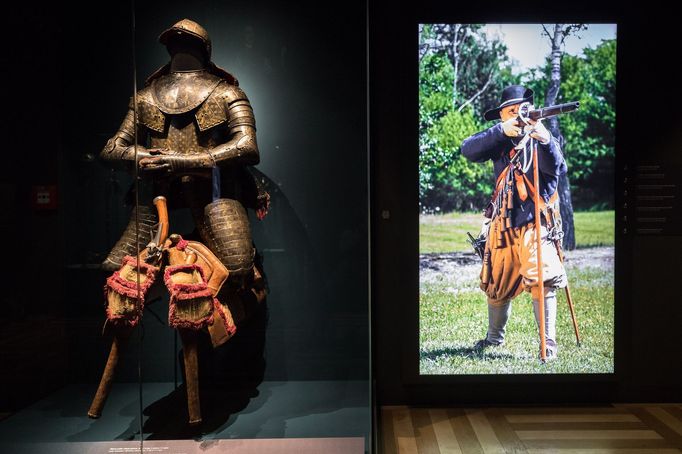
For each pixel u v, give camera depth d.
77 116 2.64
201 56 2.39
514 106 2.80
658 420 2.71
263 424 2.37
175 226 2.57
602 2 2.79
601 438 2.53
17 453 2.17
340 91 2.68
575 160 2.82
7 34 2.60
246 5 2.64
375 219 2.86
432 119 2.80
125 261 2.17
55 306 2.69
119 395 2.62
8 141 2.63
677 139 2.84
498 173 2.81
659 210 2.85
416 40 2.78
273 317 2.74
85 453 2.15
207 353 2.67
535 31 2.79
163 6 2.61
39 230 2.67
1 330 2.66
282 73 2.67
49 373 2.69
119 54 2.62
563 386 2.91
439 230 2.83
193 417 2.20
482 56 2.79
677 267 2.86
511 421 2.72
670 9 2.80
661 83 2.83
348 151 2.70
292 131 2.69
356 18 2.65
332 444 2.19
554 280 2.84
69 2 2.60
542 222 2.82
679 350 2.89
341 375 2.75
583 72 2.79
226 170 2.31
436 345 2.86
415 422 2.71
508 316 2.85
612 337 2.86
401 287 2.85
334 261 2.73
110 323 2.26
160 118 2.30
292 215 2.71
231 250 2.25
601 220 2.83
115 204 2.66
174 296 2.06
